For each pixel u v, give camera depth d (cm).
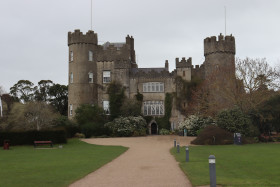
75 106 5509
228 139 3425
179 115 5344
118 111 5269
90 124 4778
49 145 3444
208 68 5462
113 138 4384
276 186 1181
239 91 4069
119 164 1898
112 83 5362
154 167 1750
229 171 1545
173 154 2425
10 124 4162
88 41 5619
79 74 5550
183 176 1445
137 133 4769
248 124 3634
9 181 1344
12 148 3203
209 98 4769
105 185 1281
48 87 7938
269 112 3944
